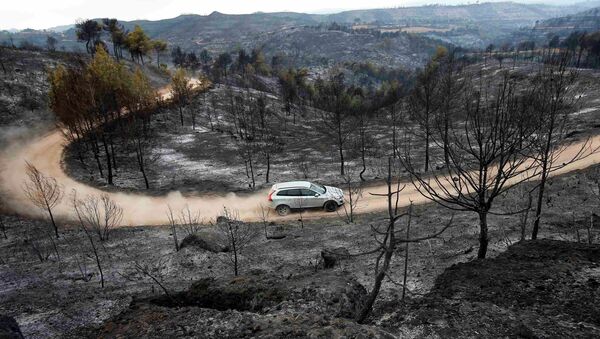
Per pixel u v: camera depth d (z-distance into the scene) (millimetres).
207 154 41406
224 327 6543
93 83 34688
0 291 12508
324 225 18500
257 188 29156
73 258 15891
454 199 8266
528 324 5977
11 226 21750
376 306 8312
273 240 16672
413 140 40594
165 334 6578
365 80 189875
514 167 8086
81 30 86875
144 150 41688
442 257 12164
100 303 10633
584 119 35406
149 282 12625
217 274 13070
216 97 73938
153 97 49438
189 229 19766
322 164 35625
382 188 25844
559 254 8859
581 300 6625
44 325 9367
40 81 59812
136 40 88125
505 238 12883
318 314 6707
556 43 120188
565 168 23625
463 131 29562
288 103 72875
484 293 7418
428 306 6914
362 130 36500
